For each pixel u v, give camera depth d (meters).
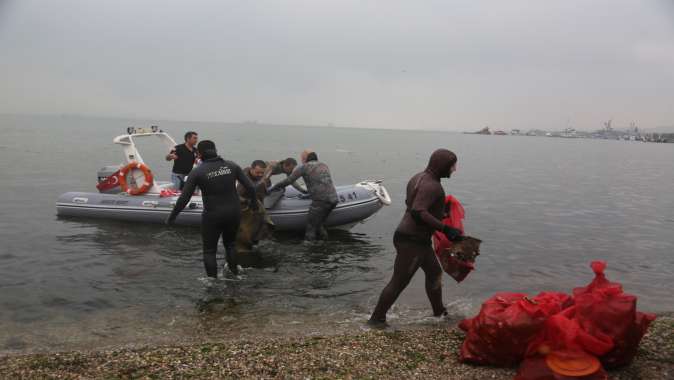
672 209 12.96
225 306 4.90
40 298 5.03
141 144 43.91
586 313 3.25
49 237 7.52
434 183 3.98
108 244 7.21
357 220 8.55
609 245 8.19
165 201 8.48
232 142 56.47
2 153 24.17
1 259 6.29
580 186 18.59
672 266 6.94
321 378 3.22
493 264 6.79
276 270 6.18
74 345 3.93
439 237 4.40
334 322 4.51
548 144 115.19
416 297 5.28
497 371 3.35
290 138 84.25
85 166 19.61
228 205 5.55
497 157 42.50
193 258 6.61
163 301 5.02
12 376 3.19
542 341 3.23
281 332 4.24
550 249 7.79
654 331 3.99
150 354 3.56
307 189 8.11
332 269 6.29
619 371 3.29
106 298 5.07
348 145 61.38
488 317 3.41
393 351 3.67
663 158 55.00
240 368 3.34
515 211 11.66
